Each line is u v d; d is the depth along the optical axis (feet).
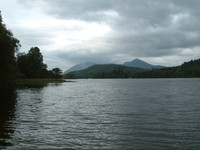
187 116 94.12
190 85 394.11
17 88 302.86
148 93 227.61
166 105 130.82
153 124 79.20
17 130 70.28
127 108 119.55
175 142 58.44
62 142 58.44
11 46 182.60
